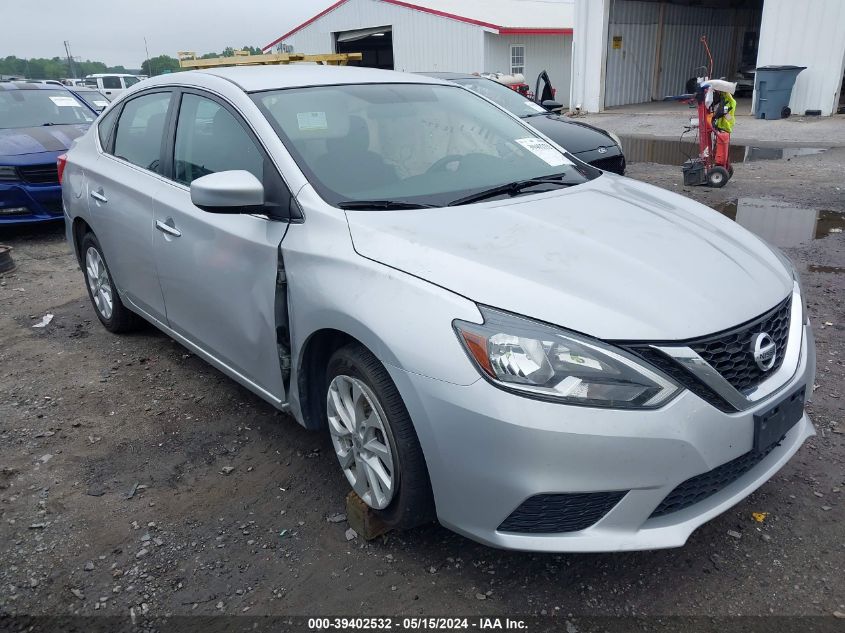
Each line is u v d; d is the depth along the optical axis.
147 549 2.68
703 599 2.33
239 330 3.10
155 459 3.30
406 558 2.57
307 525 2.78
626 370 2.05
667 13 21.91
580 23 19.00
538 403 2.04
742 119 15.51
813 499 2.79
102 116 4.61
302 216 2.75
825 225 6.82
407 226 2.57
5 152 7.33
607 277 2.28
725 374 2.19
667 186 9.00
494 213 2.73
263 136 2.98
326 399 2.85
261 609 2.37
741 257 2.59
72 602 2.43
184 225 3.34
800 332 2.54
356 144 3.09
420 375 2.19
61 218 7.53
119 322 4.68
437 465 2.23
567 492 2.07
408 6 23.41
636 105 21.30
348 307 2.41
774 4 15.00
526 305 2.14
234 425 3.58
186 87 3.60
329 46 26.70
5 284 6.13
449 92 3.77
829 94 14.75
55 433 3.56
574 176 3.35
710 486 2.26
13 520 2.88
